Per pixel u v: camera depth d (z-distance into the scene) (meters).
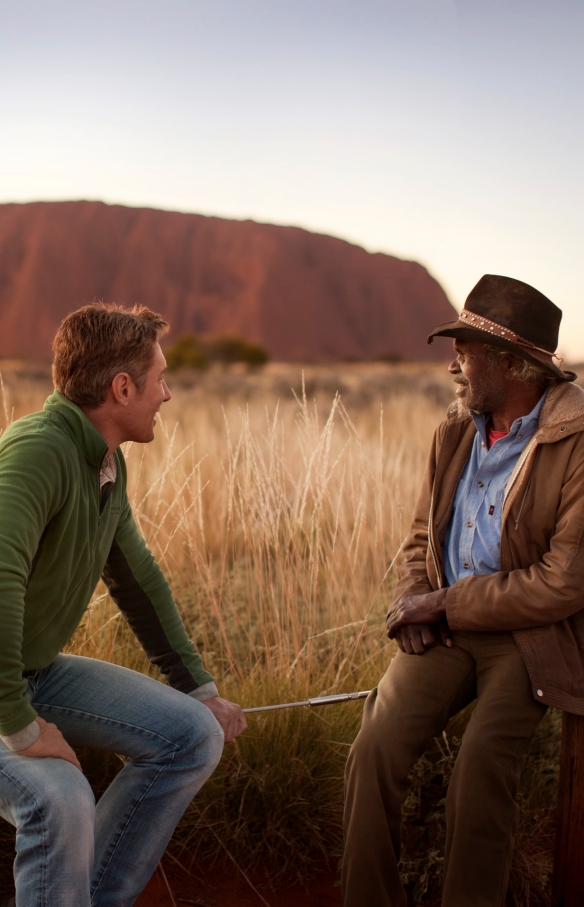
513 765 1.89
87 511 1.74
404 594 2.24
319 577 3.58
